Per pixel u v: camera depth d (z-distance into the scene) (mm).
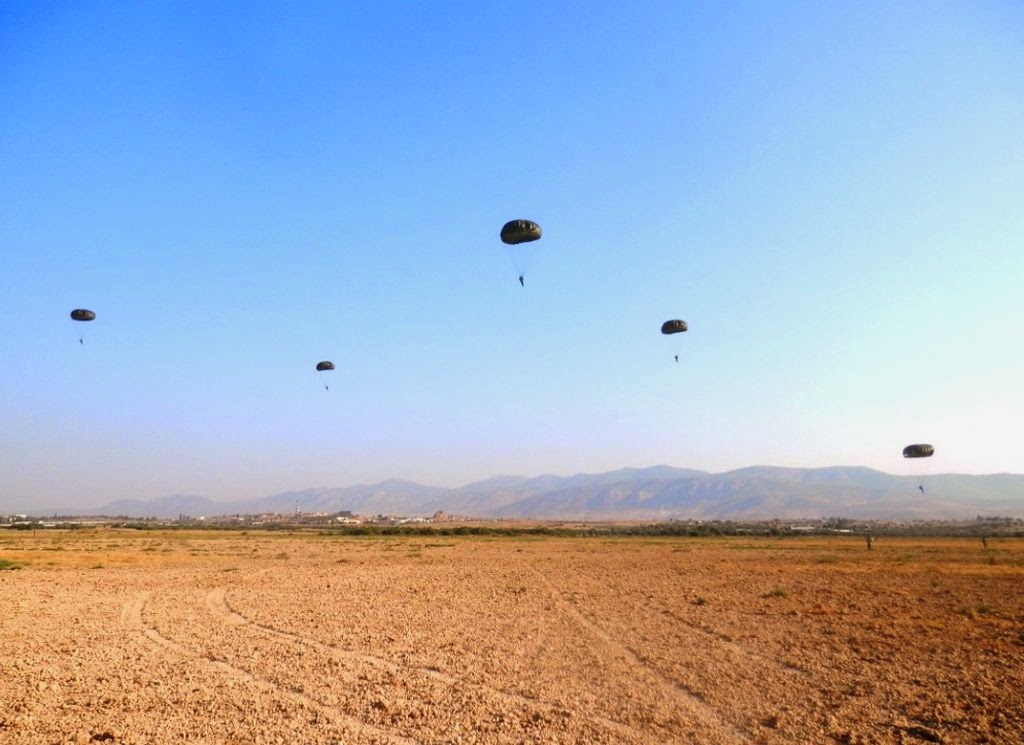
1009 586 38656
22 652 19625
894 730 13016
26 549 72500
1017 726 13266
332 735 12398
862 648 20844
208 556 61969
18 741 11961
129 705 14211
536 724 13102
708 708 14422
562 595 34000
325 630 23625
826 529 170250
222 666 17984
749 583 40156
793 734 12727
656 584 39469
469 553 70125
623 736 12500
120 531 145750
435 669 17844
